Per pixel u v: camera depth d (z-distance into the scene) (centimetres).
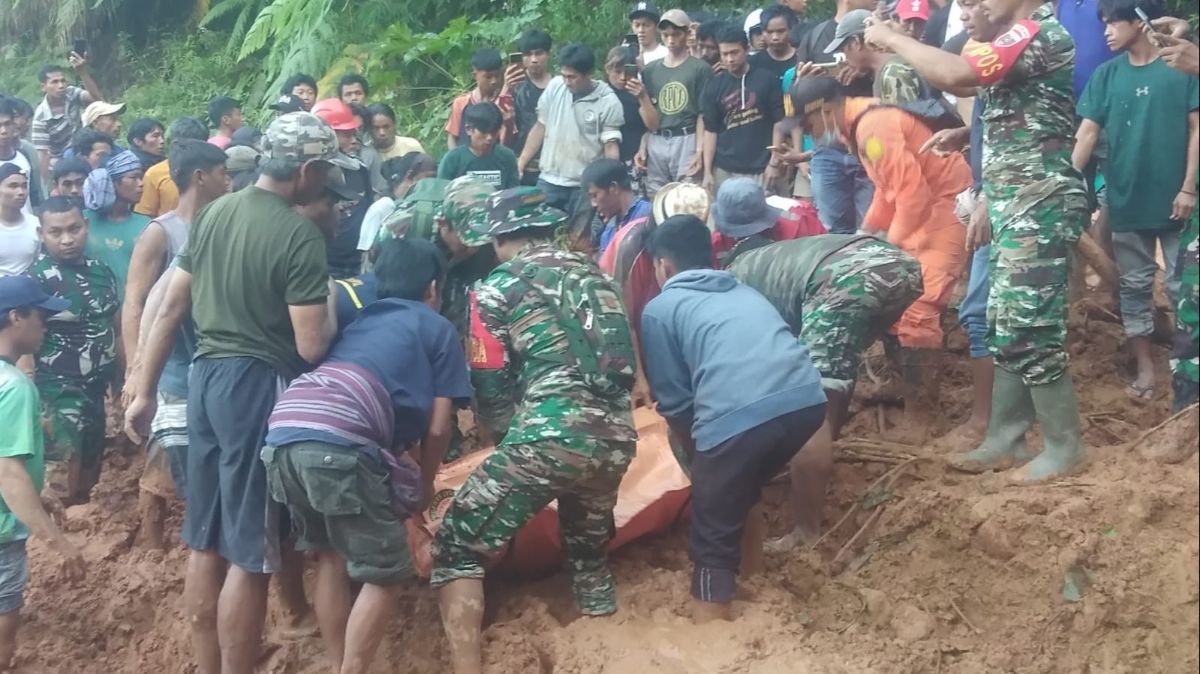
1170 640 377
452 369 414
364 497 381
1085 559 404
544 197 442
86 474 628
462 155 648
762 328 419
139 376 465
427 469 420
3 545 468
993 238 439
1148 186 504
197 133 682
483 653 419
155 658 508
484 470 410
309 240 401
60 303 482
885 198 519
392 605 394
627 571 468
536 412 405
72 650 522
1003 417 476
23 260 652
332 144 417
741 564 460
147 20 1712
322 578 412
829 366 463
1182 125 494
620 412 416
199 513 420
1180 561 386
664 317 428
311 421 379
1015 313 430
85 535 581
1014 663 400
